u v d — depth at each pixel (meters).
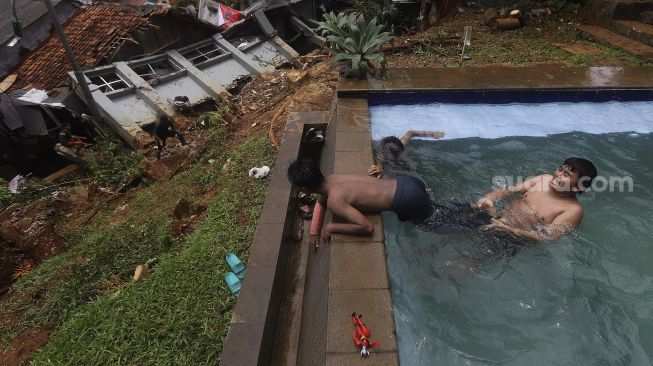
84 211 7.03
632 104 5.86
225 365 3.00
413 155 4.89
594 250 3.53
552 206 3.67
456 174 4.58
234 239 4.39
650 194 4.21
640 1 8.14
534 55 7.36
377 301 2.76
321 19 17.81
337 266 3.04
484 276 3.29
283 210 4.59
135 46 12.18
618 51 7.39
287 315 3.96
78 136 10.37
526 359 2.73
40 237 5.52
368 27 6.75
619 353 2.79
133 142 9.67
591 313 3.02
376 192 3.48
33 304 4.32
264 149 6.14
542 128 5.38
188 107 10.58
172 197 5.96
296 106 7.32
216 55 13.31
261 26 13.50
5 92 10.49
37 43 11.96
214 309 3.62
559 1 9.66
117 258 4.68
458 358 2.69
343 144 4.75
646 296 3.18
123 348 3.37
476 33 8.88
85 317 3.77
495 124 5.51
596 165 4.67
